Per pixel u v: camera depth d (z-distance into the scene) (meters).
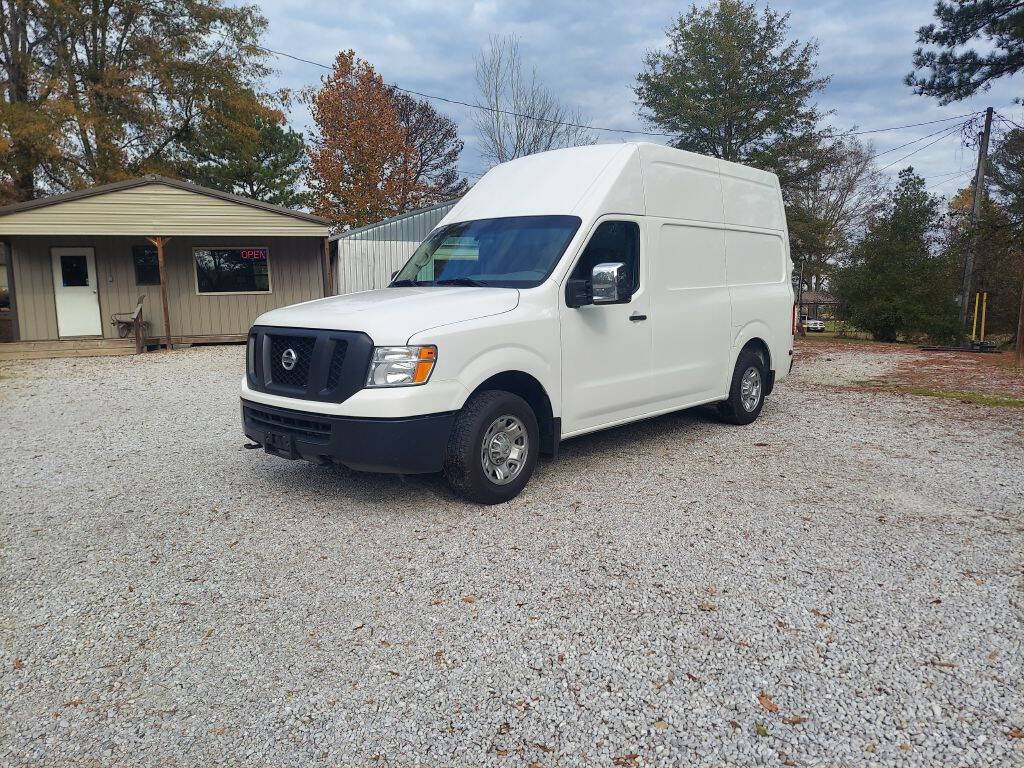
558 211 5.65
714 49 27.17
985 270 26.59
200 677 2.94
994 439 6.88
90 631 3.32
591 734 2.55
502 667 2.97
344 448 4.46
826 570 3.87
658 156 6.23
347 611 3.48
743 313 7.31
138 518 4.84
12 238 16.59
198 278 18.02
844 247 31.98
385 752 2.47
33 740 2.55
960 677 2.85
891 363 13.80
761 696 2.75
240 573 3.93
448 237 6.11
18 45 23.62
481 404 4.79
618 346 5.80
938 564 3.94
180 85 25.64
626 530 4.48
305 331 4.74
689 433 7.18
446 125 48.44
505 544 4.27
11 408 9.27
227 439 7.20
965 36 17.98
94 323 17.39
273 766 2.41
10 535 4.57
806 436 7.04
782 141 27.80
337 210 36.59
